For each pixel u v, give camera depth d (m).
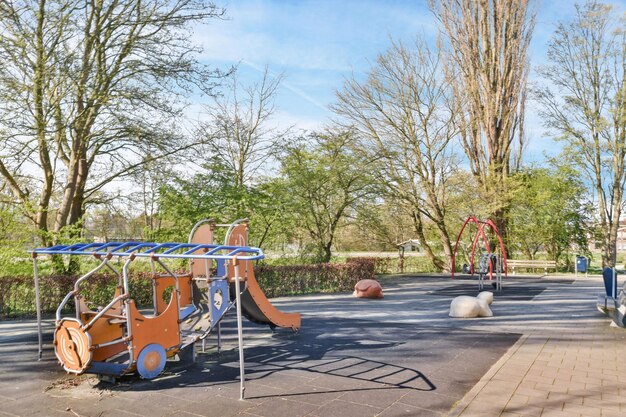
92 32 12.62
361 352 7.37
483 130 28.11
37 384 5.75
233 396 5.23
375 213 24.12
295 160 21.06
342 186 21.94
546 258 29.84
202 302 8.49
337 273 17.77
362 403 4.97
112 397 5.23
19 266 12.10
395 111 26.34
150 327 5.91
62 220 13.74
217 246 6.31
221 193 16.02
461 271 27.81
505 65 27.61
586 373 5.97
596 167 28.22
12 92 11.69
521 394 5.13
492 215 26.75
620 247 45.56
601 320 10.44
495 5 27.36
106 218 17.02
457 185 27.19
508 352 7.19
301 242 21.64
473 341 8.20
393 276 24.73
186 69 13.53
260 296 8.32
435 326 9.80
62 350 5.73
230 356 7.11
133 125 13.75
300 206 20.09
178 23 13.34
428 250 28.30
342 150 22.44
